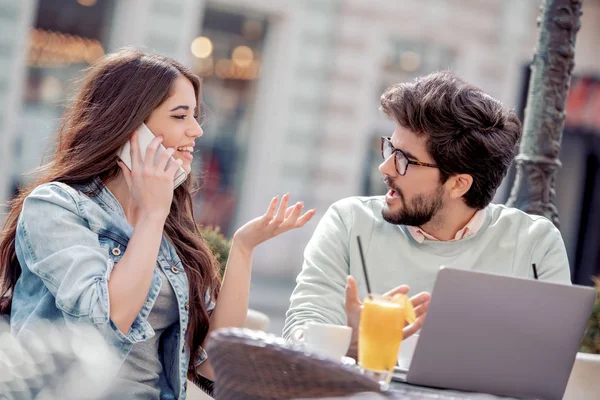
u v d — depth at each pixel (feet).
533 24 53.88
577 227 52.65
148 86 10.71
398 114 11.60
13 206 11.07
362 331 8.93
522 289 8.96
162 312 10.84
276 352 7.70
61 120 11.19
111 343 9.83
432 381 9.09
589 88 52.80
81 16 43.11
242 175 49.03
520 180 14.64
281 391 7.80
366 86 51.39
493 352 9.09
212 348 8.09
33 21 41.83
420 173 11.63
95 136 10.71
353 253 12.35
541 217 12.72
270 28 49.29
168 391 10.90
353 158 51.31
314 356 7.67
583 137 52.60
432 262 12.07
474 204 11.85
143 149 10.59
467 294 8.89
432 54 52.80
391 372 8.93
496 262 12.15
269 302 42.06
